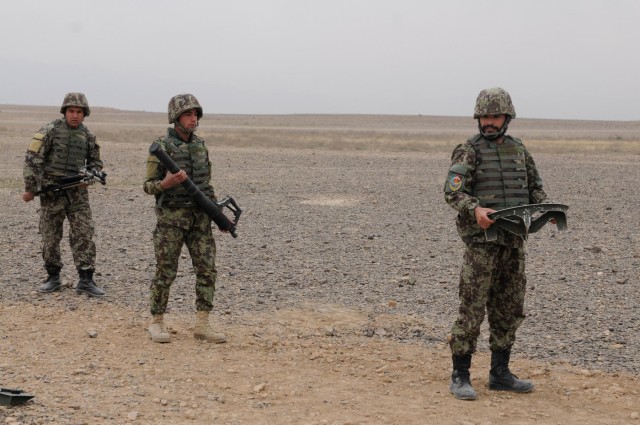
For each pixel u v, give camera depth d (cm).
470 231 515
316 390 527
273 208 1501
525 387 535
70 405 478
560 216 509
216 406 489
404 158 3077
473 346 520
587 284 859
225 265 927
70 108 761
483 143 519
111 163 2545
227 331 666
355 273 902
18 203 1492
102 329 661
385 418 475
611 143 4684
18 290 787
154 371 555
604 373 577
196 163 623
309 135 5681
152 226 1229
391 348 633
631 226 1309
